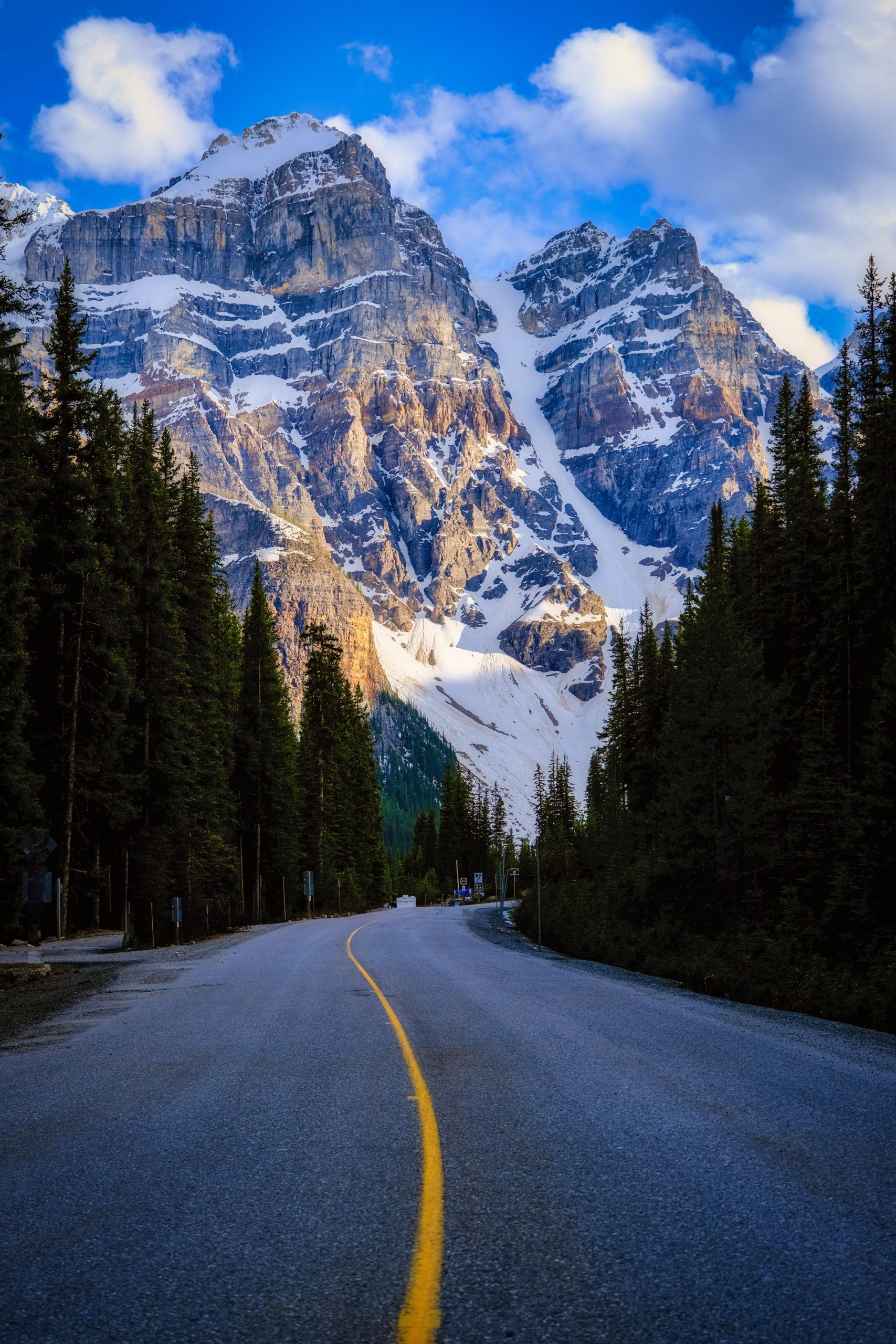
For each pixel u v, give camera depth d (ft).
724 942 77.46
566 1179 17.53
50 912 134.00
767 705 100.99
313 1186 17.21
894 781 78.59
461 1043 34.35
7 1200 16.87
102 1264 13.62
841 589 114.32
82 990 59.41
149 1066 31.14
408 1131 21.31
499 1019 40.86
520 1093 25.49
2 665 97.86
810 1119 22.47
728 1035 37.04
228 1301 12.23
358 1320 11.60
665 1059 30.81
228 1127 22.17
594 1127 21.65
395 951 87.81
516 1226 14.90
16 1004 53.16
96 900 141.59
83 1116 23.88
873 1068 30.07
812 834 95.86
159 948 106.83
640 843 117.70
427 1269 13.15
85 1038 38.34
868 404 110.22
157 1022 42.39
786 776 121.49
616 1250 13.89
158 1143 20.83
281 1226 15.08
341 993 52.11
